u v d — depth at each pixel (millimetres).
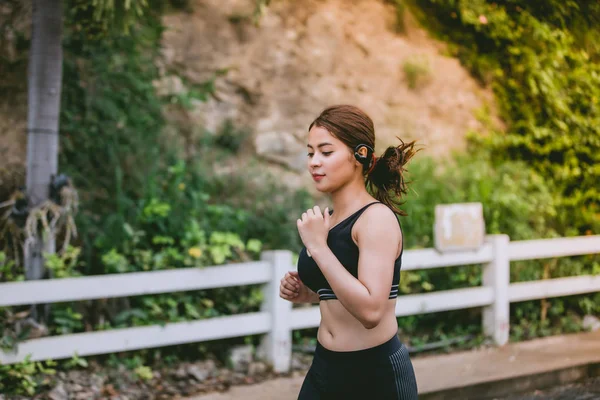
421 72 8750
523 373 5465
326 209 2361
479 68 9180
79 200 6250
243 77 7801
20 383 4609
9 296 4555
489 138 8688
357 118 2418
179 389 5031
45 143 5180
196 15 7793
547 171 8898
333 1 8781
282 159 7633
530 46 9312
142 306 5555
